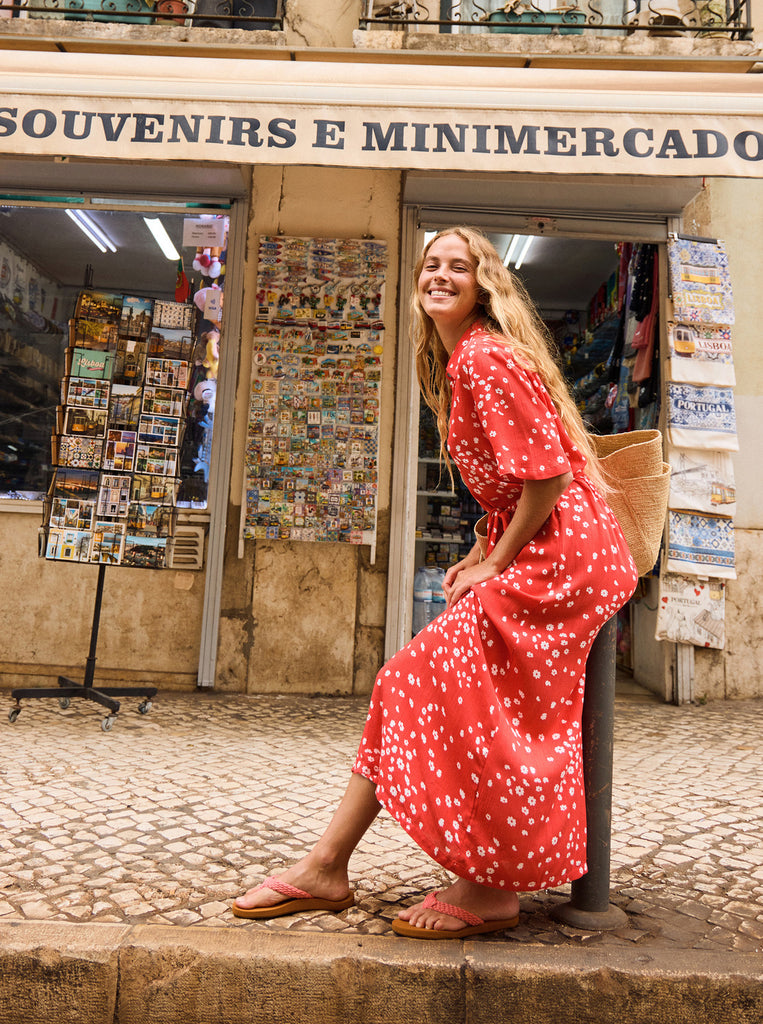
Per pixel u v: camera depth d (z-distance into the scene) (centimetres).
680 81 317
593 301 646
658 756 332
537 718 156
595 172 311
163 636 454
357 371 457
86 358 386
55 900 172
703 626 446
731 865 208
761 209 483
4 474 465
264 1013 147
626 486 179
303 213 470
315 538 450
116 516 381
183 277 473
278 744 335
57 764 289
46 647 452
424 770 156
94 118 314
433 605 525
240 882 185
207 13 466
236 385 461
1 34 424
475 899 162
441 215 466
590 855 171
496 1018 146
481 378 159
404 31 428
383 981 148
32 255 476
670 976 147
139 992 149
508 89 315
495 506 176
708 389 450
